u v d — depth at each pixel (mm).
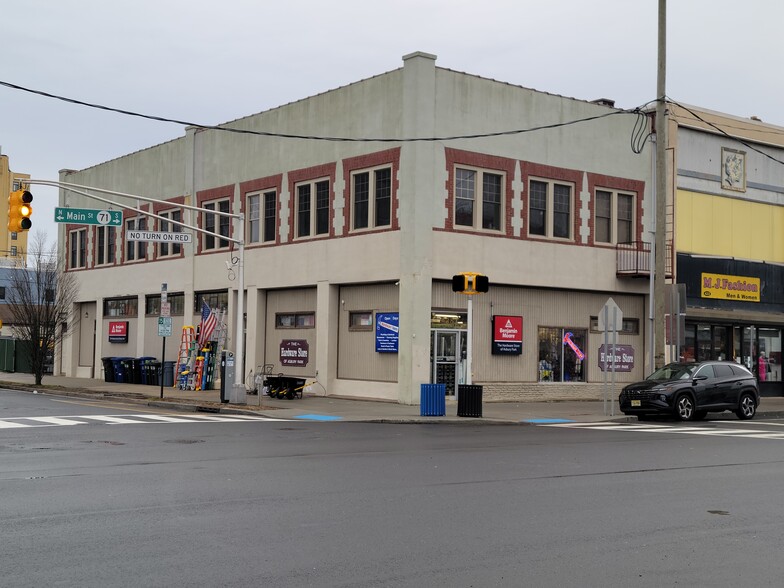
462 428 22172
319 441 17906
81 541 8445
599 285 32562
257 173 35156
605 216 33156
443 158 28672
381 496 11109
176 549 8148
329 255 31328
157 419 22688
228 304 36500
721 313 35844
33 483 11953
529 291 31125
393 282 29203
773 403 34844
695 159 36094
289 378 30234
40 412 24578
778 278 38594
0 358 53250
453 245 28766
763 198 38531
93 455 15086
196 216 38469
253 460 14594
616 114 33469
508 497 11188
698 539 8914
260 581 7082
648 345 34000
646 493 11750
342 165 31062
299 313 33188
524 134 30719
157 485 11836
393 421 23391
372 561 7777
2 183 109500
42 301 45594
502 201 30203
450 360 29031
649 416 26578
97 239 45938
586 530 9250
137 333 42344
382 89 29625
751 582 7297
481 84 29750
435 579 7219
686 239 35594
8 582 6984
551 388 31469
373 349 29797
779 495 11750
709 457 16062
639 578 7363
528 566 7688
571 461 15047
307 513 9945
